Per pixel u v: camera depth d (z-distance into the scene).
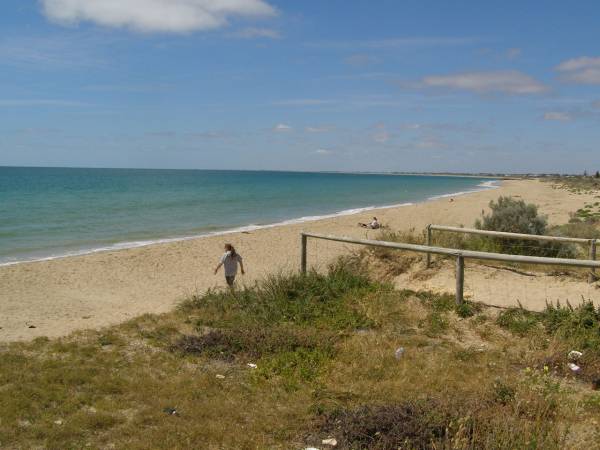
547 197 54.62
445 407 4.86
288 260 18.55
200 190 67.88
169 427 4.85
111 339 7.76
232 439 4.65
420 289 9.35
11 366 6.65
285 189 76.88
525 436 4.16
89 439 4.72
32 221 29.64
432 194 68.44
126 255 19.61
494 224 13.54
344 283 9.39
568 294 8.32
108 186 74.38
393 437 4.48
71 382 6.05
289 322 8.09
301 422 5.00
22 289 14.52
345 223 30.47
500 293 8.55
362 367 6.29
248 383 6.04
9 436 4.71
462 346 6.93
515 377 5.79
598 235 14.23
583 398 5.28
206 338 7.40
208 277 16.25
